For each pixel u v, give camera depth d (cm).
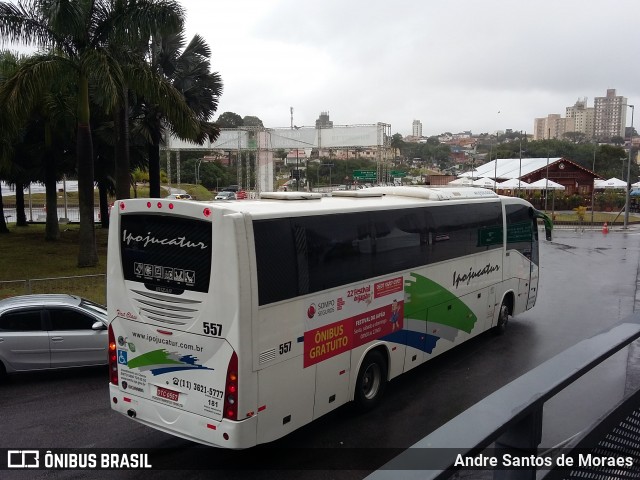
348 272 757
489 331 1299
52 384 970
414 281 913
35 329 961
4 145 2373
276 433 644
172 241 639
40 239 2831
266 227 625
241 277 593
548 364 219
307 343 686
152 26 1731
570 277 2109
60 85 1816
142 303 668
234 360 596
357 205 793
